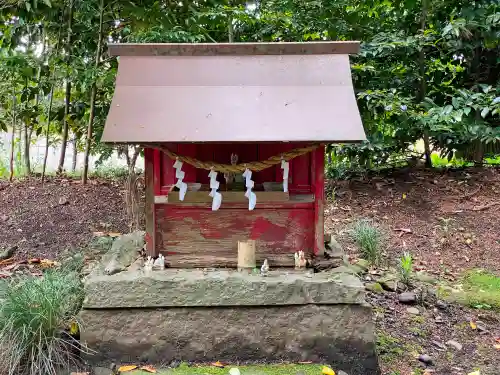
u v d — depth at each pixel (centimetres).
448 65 493
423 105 443
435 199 428
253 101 219
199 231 237
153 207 234
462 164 526
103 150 475
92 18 450
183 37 408
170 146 240
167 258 237
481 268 337
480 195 429
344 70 233
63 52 446
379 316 271
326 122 210
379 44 436
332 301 219
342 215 415
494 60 479
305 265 236
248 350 221
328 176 500
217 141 200
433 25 479
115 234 360
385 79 461
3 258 319
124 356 218
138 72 229
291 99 220
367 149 464
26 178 474
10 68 421
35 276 270
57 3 431
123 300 216
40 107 491
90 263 309
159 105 215
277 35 488
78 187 448
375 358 220
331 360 220
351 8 507
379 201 434
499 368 231
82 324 216
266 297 218
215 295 218
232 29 495
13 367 197
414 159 516
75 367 212
